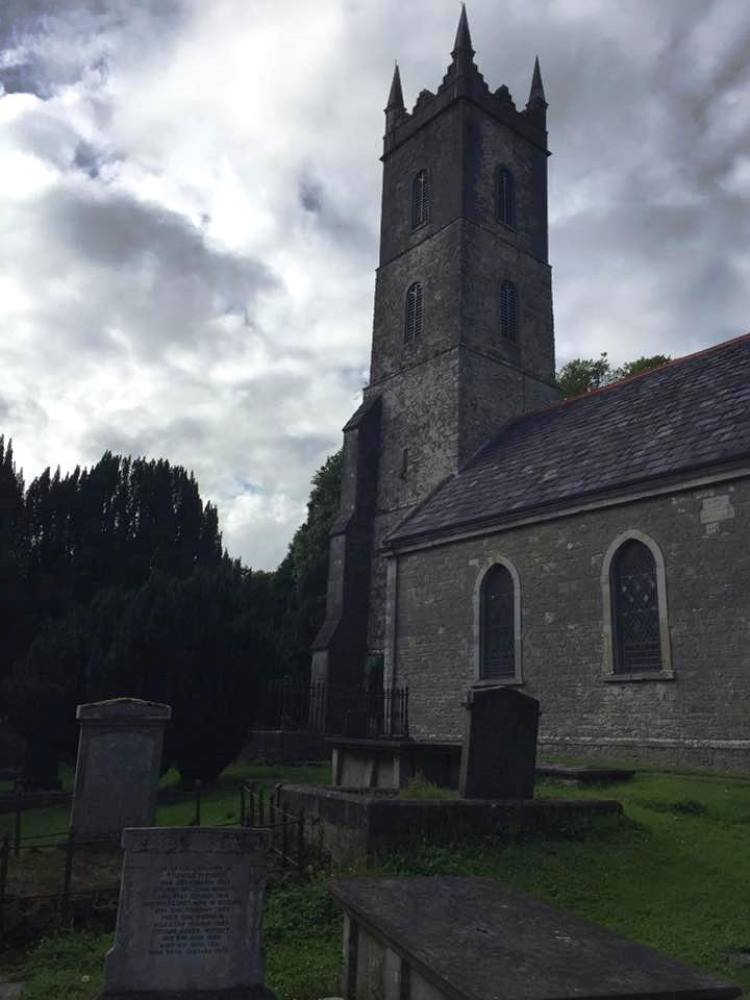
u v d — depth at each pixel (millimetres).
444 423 25547
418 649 20766
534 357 28312
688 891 7309
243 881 5387
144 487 39625
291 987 5609
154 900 5246
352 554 25953
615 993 3699
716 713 14055
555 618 17312
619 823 9039
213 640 17078
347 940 5605
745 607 13992
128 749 11391
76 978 6141
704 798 10750
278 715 23031
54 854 9719
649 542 15789
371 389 29062
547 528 18047
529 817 8633
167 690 16609
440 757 12031
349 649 24688
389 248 30672
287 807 9477
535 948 4348
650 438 17641
